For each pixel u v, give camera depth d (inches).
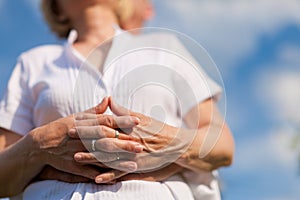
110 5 131.2
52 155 111.5
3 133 123.6
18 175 115.3
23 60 128.0
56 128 111.3
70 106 116.8
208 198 117.3
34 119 122.4
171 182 114.2
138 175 111.3
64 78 119.7
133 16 135.1
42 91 121.2
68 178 112.0
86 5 130.2
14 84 125.9
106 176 108.4
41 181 115.2
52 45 129.1
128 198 108.9
